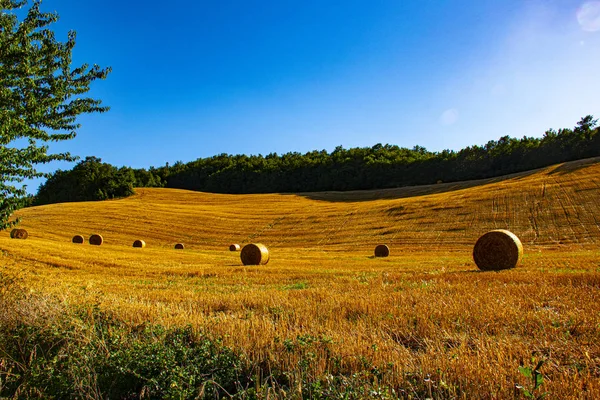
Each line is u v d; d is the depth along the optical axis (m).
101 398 4.13
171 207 61.25
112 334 5.40
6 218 7.75
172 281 14.30
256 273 16.94
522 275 11.72
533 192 45.16
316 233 44.34
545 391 3.49
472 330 5.58
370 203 58.12
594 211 36.19
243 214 56.69
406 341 5.35
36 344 5.23
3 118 7.12
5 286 7.33
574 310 6.46
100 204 61.56
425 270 17.05
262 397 3.71
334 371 4.24
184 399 3.87
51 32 7.74
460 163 83.19
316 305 7.46
